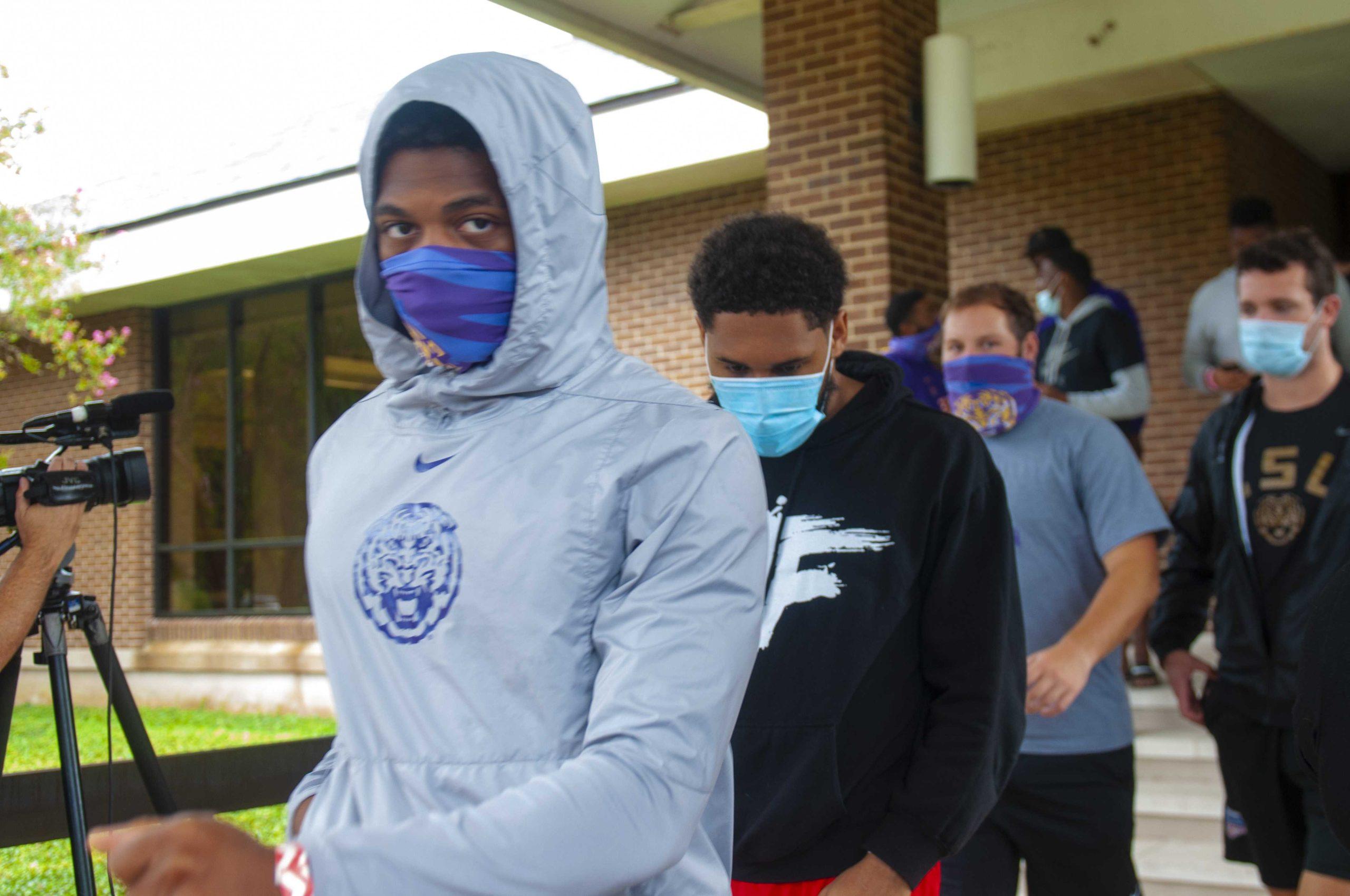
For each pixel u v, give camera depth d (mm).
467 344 1196
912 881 1818
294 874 818
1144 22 7699
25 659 10594
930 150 6730
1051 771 2781
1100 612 2719
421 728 1105
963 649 1944
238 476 12703
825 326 2037
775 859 1929
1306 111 9297
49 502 2258
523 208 1139
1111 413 5906
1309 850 2816
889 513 1997
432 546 1130
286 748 2711
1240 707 3096
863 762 1939
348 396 12023
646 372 1221
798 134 6848
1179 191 8773
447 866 853
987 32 8250
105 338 12969
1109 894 2799
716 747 1021
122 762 2527
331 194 10867
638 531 1102
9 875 3324
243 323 12805
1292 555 2992
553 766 1071
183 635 12148
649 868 938
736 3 7129
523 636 1089
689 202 10945
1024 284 9414
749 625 1080
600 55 10188
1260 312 3008
